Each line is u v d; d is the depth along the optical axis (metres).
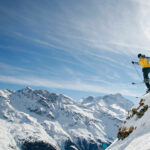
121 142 11.80
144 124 10.00
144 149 7.00
